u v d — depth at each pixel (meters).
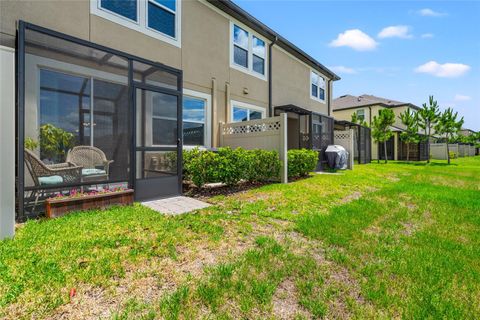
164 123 5.27
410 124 18.09
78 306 1.72
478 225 3.67
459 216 4.08
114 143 4.61
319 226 3.43
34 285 1.90
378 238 3.09
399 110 24.53
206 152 5.91
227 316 1.65
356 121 20.03
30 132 4.11
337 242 2.91
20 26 3.40
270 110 10.73
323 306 1.77
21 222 3.33
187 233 3.09
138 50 6.25
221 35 8.54
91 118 4.55
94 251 2.49
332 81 16.36
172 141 5.37
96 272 2.12
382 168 13.20
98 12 5.52
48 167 3.89
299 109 10.99
